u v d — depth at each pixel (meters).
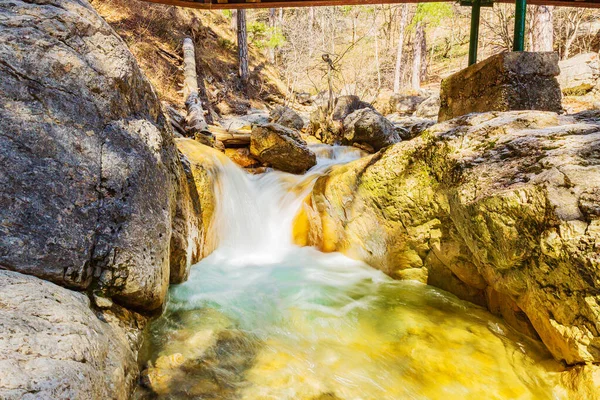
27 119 1.88
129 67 2.56
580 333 1.92
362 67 19.94
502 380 2.25
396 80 20.64
